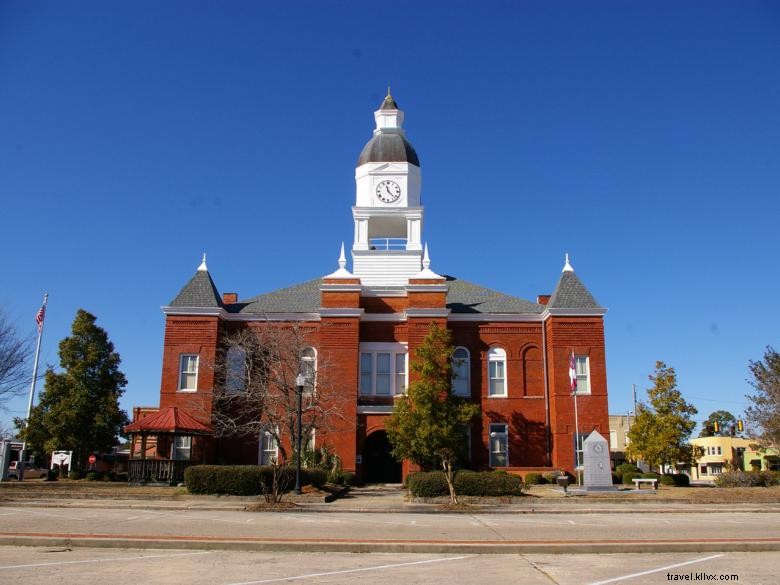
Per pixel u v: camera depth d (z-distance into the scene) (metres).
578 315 47.56
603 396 46.28
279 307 50.28
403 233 59.16
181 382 46.88
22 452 49.72
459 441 39.06
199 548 15.98
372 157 55.28
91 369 56.94
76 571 12.93
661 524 21.75
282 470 32.38
